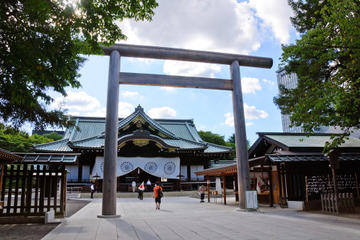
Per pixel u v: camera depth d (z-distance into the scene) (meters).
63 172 10.34
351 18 8.80
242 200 12.23
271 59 14.06
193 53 12.84
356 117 9.41
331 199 10.94
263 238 6.14
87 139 31.36
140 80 12.12
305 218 9.49
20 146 28.47
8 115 9.73
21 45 5.52
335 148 11.05
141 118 33.19
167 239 6.25
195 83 12.82
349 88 9.36
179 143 34.19
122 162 30.98
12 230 7.72
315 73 12.10
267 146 17.83
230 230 7.26
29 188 9.55
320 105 9.16
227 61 13.51
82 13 6.07
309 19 13.70
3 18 5.55
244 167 12.41
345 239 5.91
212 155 34.28
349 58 9.90
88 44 6.89
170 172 31.86
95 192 28.42
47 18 5.85
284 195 13.70
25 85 6.27
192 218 9.93
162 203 18.27
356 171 14.25
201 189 19.59
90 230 7.56
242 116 12.96
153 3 6.66
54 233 7.12
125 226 8.22
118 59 11.90
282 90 14.14
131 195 27.17
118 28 6.69
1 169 9.25
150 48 12.27
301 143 15.49
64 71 6.50
